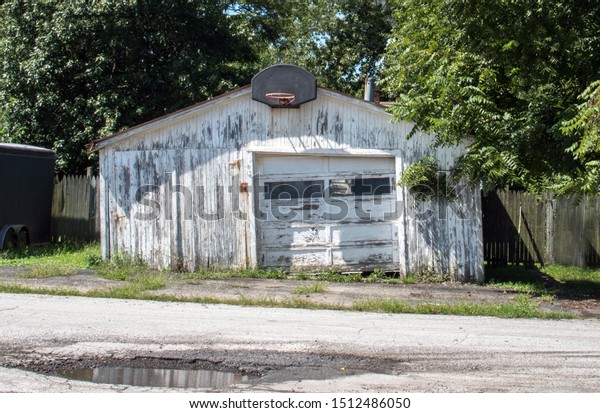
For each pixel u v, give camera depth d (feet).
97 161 72.33
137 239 46.65
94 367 23.72
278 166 46.19
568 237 51.62
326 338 27.94
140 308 33.32
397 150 45.09
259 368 23.81
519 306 35.50
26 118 71.20
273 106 45.34
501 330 30.22
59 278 41.14
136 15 70.79
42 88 70.28
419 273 45.03
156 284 39.47
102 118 71.41
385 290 41.06
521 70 38.42
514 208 51.98
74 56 71.41
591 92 35.04
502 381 22.74
